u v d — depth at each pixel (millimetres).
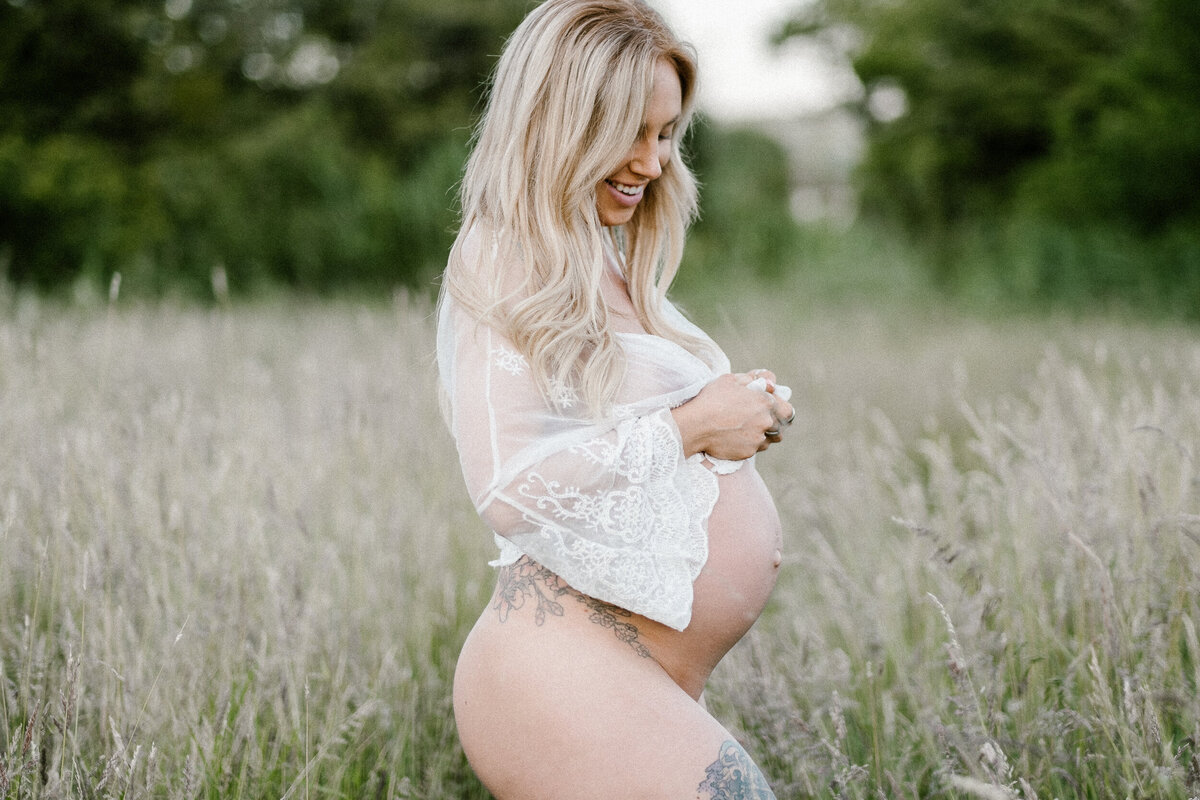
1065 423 2750
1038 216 17109
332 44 25766
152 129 20062
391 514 2895
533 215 1542
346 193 14336
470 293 1498
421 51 24859
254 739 1966
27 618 1971
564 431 1434
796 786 2018
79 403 3414
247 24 23469
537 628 1469
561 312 1505
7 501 2430
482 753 1492
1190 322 10664
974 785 1402
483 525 3238
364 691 2283
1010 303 13859
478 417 1430
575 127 1522
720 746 1420
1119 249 13688
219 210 14195
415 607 2658
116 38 19672
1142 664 2006
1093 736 1910
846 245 15648
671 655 1537
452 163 14148
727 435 1569
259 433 3172
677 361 1648
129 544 2398
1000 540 2559
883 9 25281
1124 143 14859
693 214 1957
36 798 1692
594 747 1396
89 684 2107
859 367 6629
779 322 10375
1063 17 22547
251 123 21828
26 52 18844
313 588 2432
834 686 2326
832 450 3836
